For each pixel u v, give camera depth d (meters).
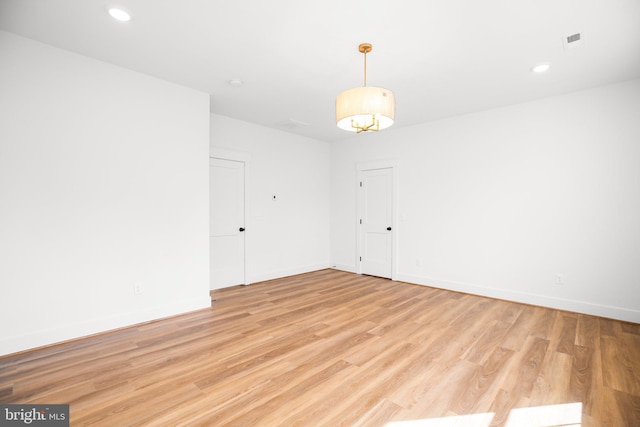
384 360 2.30
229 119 4.55
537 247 3.71
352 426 1.59
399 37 2.42
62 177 2.61
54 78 2.57
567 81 3.20
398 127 5.03
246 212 4.79
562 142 3.54
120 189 2.93
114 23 2.25
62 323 2.61
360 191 5.64
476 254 4.20
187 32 2.37
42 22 2.23
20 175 2.41
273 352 2.43
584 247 3.40
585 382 2.00
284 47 2.59
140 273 3.05
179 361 2.28
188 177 3.42
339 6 2.05
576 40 2.44
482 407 1.75
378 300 3.90
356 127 2.56
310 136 5.70
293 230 5.52
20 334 2.41
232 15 2.15
